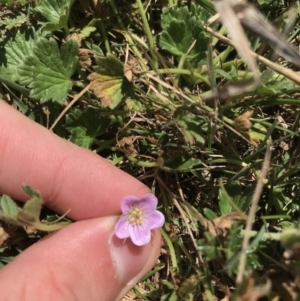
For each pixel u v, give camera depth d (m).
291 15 0.07
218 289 0.07
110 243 0.07
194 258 0.08
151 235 0.07
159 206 0.08
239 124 0.07
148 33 0.08
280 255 0.07
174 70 0.07
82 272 0.07
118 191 0.07
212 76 0.07
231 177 0.08
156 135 0.08
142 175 0.08
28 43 0.08
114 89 0.07
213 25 0.08
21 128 0.07
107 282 0.07
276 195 0.08
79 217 0.08
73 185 0.07
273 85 0.08
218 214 0.08
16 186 0.08
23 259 0.07
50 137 0.07
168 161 0.07
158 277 0.08
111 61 0.07
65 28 0.08
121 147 0.08
